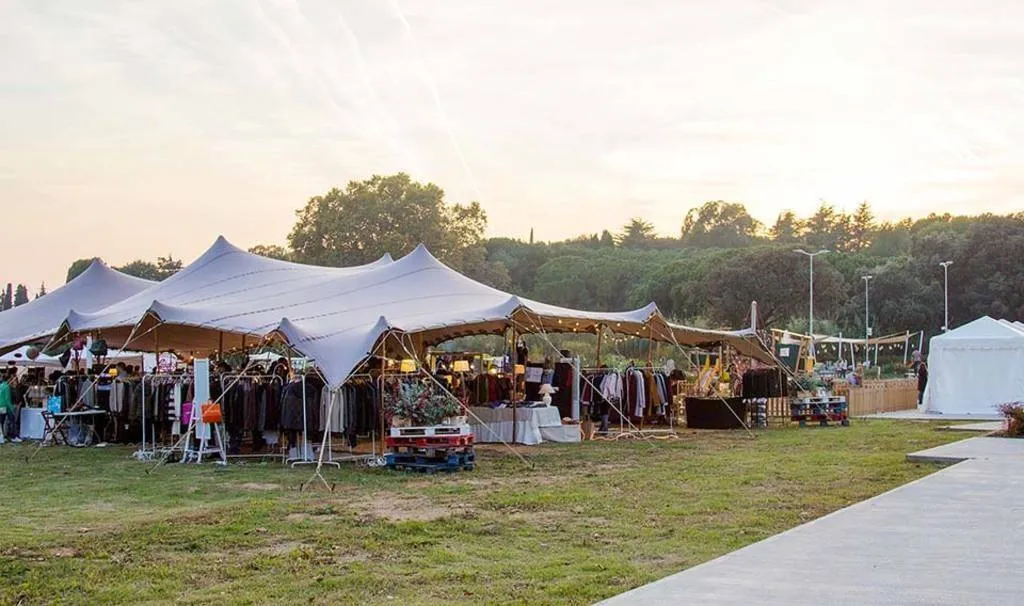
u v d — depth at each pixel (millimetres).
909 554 8258
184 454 17672
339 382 16156
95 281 29547
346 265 77188
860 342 62031
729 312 81750
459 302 20953
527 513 11430
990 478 13266
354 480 14781
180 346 24922
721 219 190500
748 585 7168
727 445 20328
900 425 26000
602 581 7844
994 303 81562
